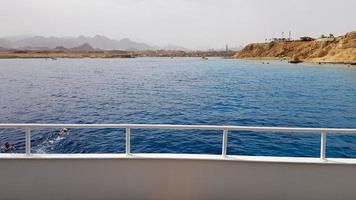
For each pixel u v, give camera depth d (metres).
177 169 3.74
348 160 3.72
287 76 83.69
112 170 3.73
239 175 3.70
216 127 3.72
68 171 3.70
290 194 3.69
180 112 28.23
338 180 3.66
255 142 16.02
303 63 167.62
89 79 72.50
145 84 59.09
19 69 128.25
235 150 14.76
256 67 138.62
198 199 3.75
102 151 14.77
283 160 3.68
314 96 42.50
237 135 17.34
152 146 15.52
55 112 27.91
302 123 24.27
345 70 109.06
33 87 52.56
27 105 32.03
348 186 3.67
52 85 56.56
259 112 28.86
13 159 3.66
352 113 28.97
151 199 3.76
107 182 3.73
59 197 3.71
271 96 41.66
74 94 42.44
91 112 27.97
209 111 28.95
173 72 103.81
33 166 3.68
